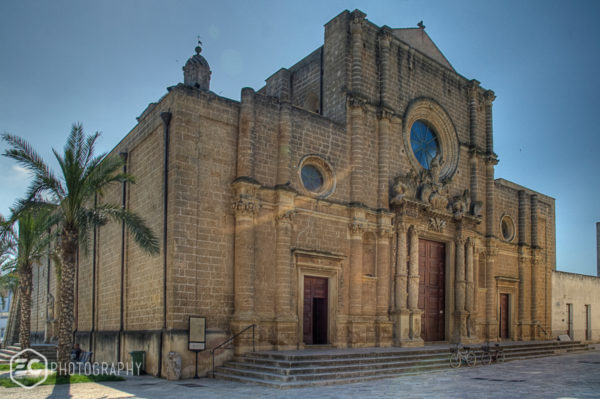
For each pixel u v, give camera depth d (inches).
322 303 1134.4
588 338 2038.6
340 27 1272.1
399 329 1200.2
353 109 1220.5
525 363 1182.3
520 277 1676.9
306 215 1103.0
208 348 926.4
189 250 944.9
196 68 1063.6
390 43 1333.7
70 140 922.1
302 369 834.2
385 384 804.6
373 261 1210.0
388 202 1254.9
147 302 1013.2
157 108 1050.7
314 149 1142.3
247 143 1024.2
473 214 1461.6
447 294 1395.2
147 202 1063.6
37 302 2007.9
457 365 1059.9
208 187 987.9
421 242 1360.7
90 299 1348.4
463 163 1497.3
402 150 1322.6
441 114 1445.6
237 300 976.3
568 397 681.0
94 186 931.3
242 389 756.6
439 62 1469.0
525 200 1729.8
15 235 1236.5
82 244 1046.4
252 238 1002.1
